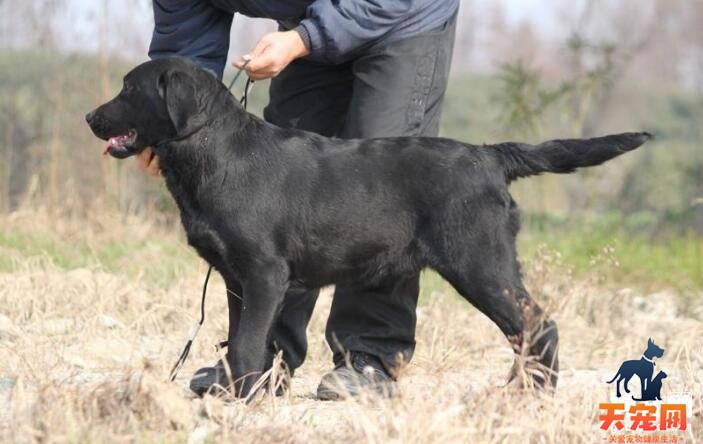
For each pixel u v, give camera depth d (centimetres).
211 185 864
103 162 1978
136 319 1236
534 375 862
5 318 1221
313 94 1010
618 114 5025
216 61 996
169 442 730
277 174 875
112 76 1994
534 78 2097
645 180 2567
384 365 962
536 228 2184
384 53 945
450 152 898
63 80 1975
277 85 1022
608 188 2650
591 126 4684
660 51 6619
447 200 882
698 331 1380
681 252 2061
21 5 2033
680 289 1798
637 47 5828
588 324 1453
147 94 883
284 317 959
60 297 1348
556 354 873
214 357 1097
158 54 998
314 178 881
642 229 2348
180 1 976
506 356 1178
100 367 1075
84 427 722
